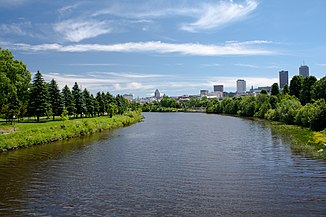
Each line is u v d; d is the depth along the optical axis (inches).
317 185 903.1
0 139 1641.2
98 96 4335.6
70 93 3452.3
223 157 1358.3
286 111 3019.2
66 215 711.1
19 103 2576.3
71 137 2183.8
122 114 4655.5
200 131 2554.1
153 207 751.7
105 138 2135.8
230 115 5162.4
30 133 1881.2
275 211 713.6
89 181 993.5
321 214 692.1
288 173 1045.2
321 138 1683.1
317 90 3211.1
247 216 688.4
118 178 1025.5
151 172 1103.0
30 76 2854.3
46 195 855.7
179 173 1081.4
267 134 2160.4
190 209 735.1
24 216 708.0
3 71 2287.2
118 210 736.3
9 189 917.2
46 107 2864.2
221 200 794.2
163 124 3457.2
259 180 971.3
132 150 1596.9
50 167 1204.5
